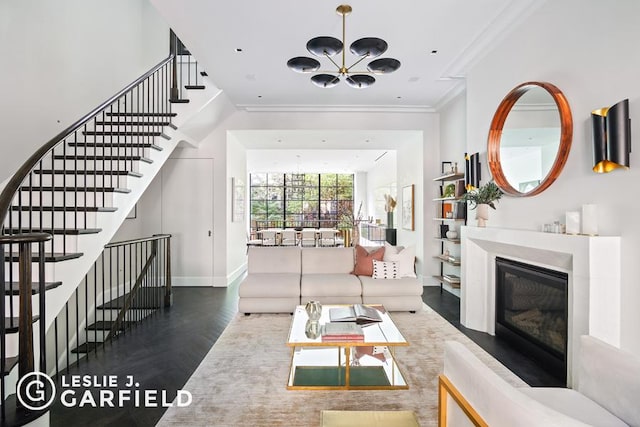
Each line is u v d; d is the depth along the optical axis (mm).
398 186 7926
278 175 14750
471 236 3709
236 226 7062
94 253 3213
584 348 1682
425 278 6121
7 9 3311
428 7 2967
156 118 5148
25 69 3525
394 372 2773
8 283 2607
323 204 14828
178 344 3498
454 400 1498
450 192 5168
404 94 5281
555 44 2688
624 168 2090
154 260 5199
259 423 2133
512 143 3170
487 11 3018
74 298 4488
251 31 3391
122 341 3574
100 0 4785
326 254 4836
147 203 6223
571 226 2393
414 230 6633
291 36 3488
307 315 3215
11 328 2191
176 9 3016
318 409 2275
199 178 6219
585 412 1504
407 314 4320
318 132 6254
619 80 2145
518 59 3148
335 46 2590
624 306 2129
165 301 4891
